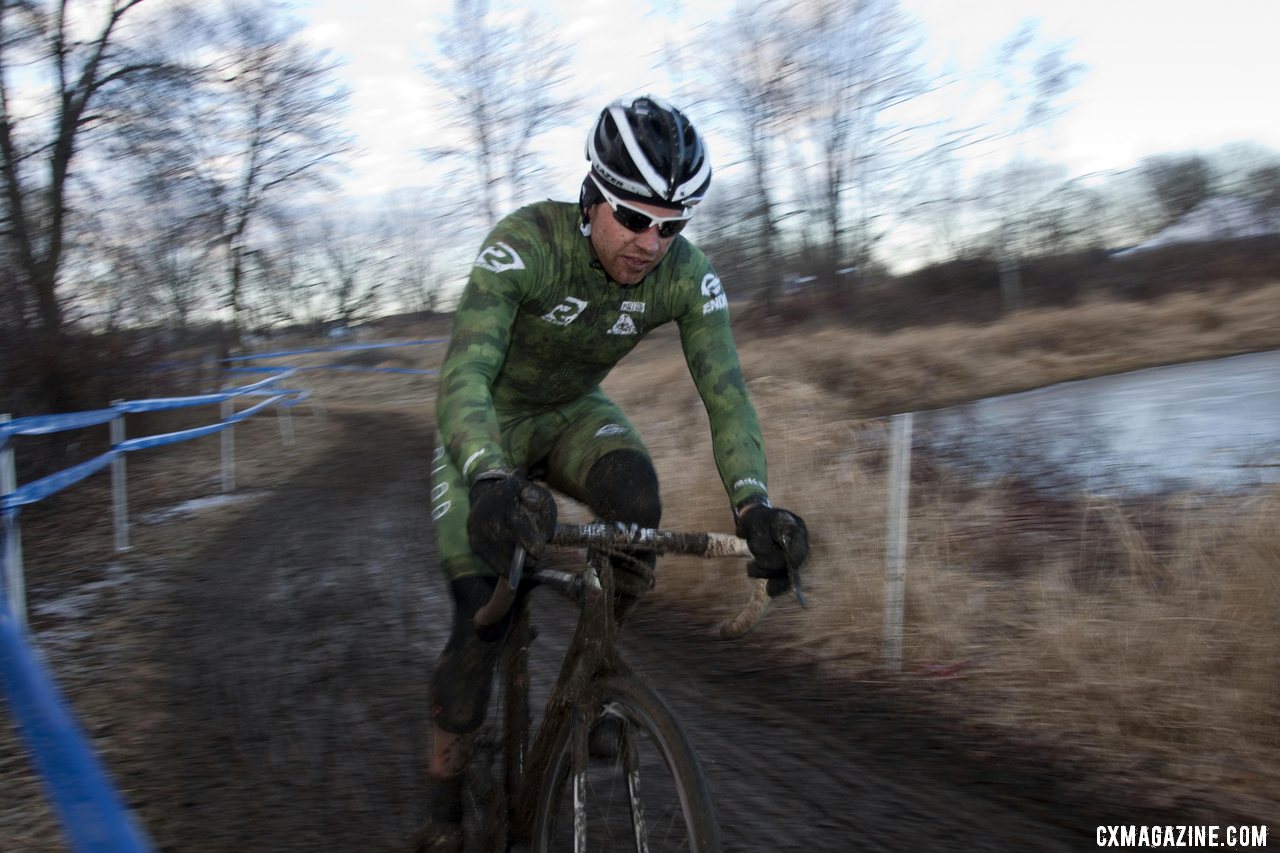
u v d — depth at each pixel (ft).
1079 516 16.52
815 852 8.04
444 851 7.05
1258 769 9.25
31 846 8.32
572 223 6.82
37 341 30.94
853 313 65.36
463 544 6.84
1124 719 10.25
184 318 47.65
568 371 7.39
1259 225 78.95
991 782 9.30
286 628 14.57
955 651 12.26
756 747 10.17
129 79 42.09
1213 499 14.98
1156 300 66.85
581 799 5.86
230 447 29.35
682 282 7.17
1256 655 10.54
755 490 6.55
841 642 13.00
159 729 10.80
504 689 7.11
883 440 21.99
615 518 6.66
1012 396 38.78
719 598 15.20
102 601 16.65
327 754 10.02
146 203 44.34
